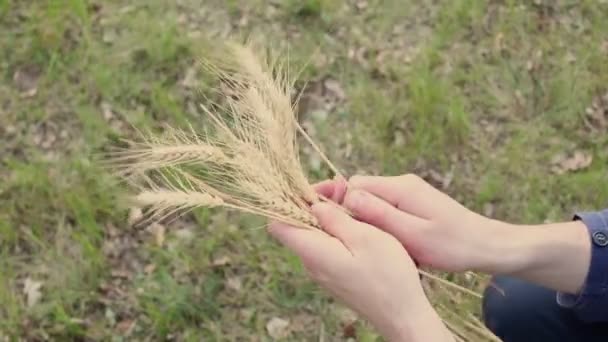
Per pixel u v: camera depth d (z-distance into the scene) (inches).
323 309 93.0
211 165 53.1
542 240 46.9
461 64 112.9
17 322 92.5
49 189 101.1
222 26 117.1
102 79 110.7
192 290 94.2
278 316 92.9
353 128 106.7
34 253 97.8
